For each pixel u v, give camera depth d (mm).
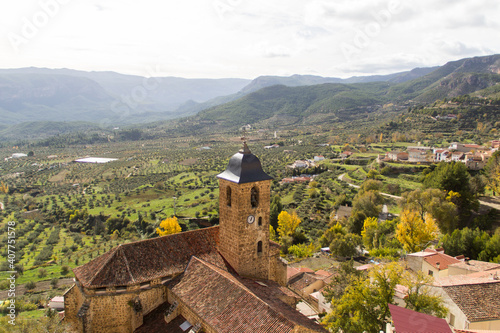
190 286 31609
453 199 90375
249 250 36281
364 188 123500
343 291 46719
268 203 37281
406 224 70062
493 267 50031
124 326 31344
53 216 139875
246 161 35531
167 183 186625
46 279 79812
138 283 31203
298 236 96188
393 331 31062
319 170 178000
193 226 113562
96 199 163500
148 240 34938
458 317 35750
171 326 30234
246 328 25219
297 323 25000
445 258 55156
